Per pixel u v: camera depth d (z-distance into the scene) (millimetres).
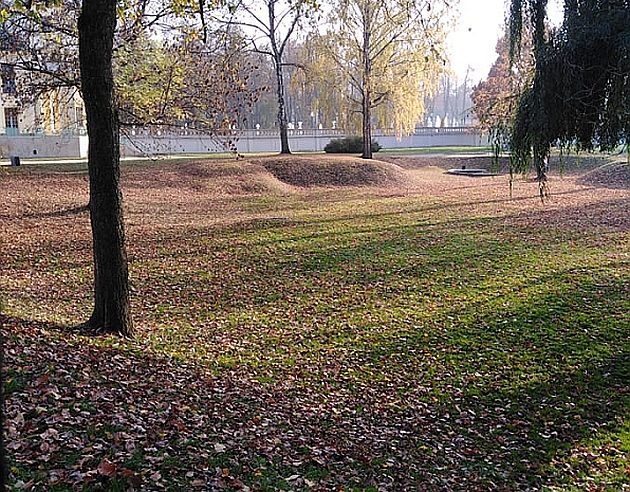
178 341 8016
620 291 10727
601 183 28625
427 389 6785
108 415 4664
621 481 4750
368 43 32219
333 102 36062
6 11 10602
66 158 38125
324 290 11156
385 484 4465
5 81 17656
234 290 11086
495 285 11344
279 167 30125
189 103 17703
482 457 5164
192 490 3820
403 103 34281
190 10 12250
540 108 7551
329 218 19531
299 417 5707
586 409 6207
